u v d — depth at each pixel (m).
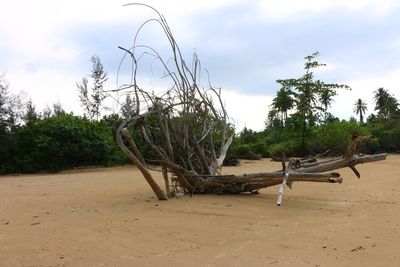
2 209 9.28
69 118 26.86
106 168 25.12
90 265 5.29
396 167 21.59
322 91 44.31
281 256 5.55
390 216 7.94
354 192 11.37
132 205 9.51
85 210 8.98
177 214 8.36
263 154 40.56
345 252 5.68
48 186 14.58
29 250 5.95
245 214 8.29
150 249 5.96
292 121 42.62
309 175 9.69
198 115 11.66
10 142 25.34
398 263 5.21
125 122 9.98
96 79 58.00
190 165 10.95
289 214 8.29
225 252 5.78
